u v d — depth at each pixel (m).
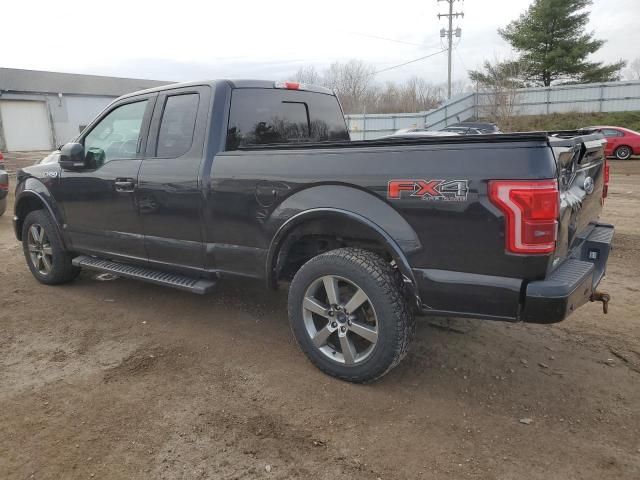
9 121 35.06
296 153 3.48
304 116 4.77
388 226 3.11
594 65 38.97
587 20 38.53
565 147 2.92
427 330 4.29
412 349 3.95
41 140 36.66
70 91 37.69
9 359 3.85
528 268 2.77
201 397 3.30
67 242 5.14
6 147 35.00
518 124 31.83
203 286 4.03
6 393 3.37
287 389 3.39
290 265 3.96
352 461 2.71
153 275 4.40
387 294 3.15
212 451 2.78
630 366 3.68
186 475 2.61
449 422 3.03
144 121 4.36
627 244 7.18
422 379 3.51
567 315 2.82
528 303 2.80
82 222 4.89
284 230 3.52
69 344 4.10
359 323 3.34
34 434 2.93
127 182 4.36
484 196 2.80
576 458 2.71
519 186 2.70
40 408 3.19
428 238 3.00
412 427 2.98
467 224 2.87
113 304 4.96
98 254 4.89
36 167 5.36
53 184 5.05
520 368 3.66
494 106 32.12
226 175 3.78
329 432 2.94
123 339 4.18
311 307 3.51
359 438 2.89
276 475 2.61
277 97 4.48
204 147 3.94
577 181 3.38
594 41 38.56
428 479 2.57
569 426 2.99
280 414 3.11
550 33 39.22
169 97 4.25
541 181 2.67
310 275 3.45
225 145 3.98
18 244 7.58
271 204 3.57
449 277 2.97
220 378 3.54
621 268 6.03
